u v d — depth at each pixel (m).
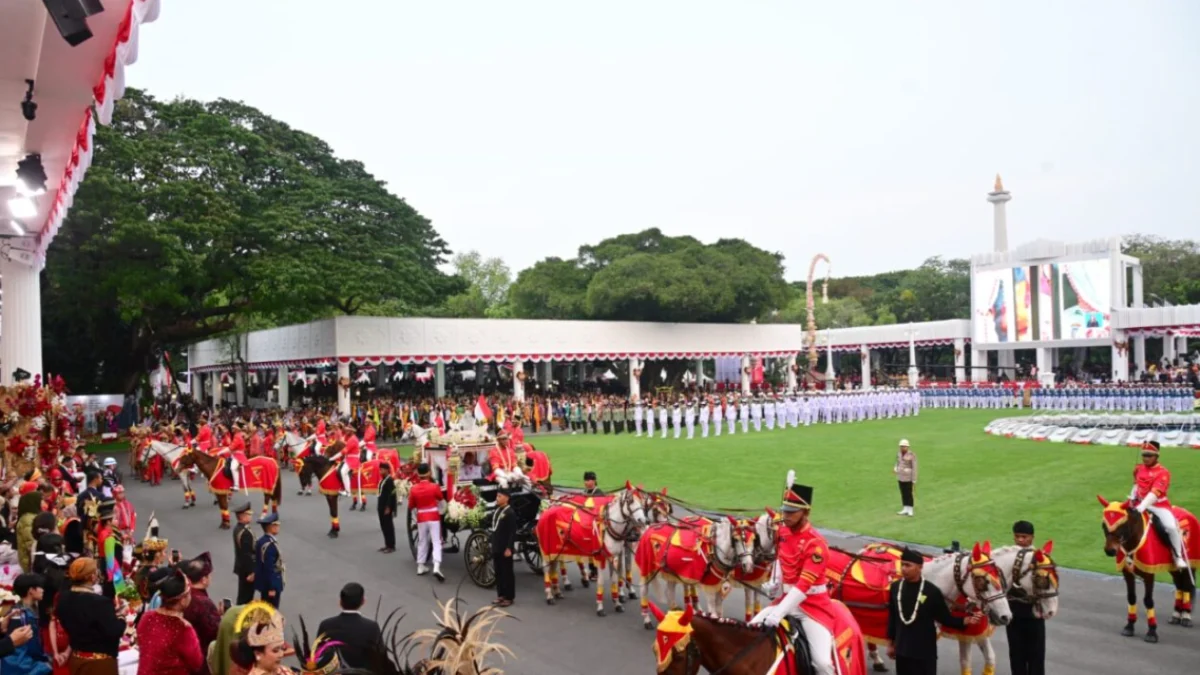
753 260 57.97
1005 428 34.22
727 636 7.00
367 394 51.81
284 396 47.81
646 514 11.97
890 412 45.91
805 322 85.56
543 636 11.25
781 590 8.37
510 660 10.24
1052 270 59.31
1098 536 15.49
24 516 11.83
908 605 7.55
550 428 43.72
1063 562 13.96
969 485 21.20
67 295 36.81
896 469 17.98
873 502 19.39
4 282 18.77
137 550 10.02
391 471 17.28
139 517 21.81
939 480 22.20
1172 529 10.22
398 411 40.78
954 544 8.45
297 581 14.48
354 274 39.53
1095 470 22.91
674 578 10.69
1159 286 72.00
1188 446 27.72
